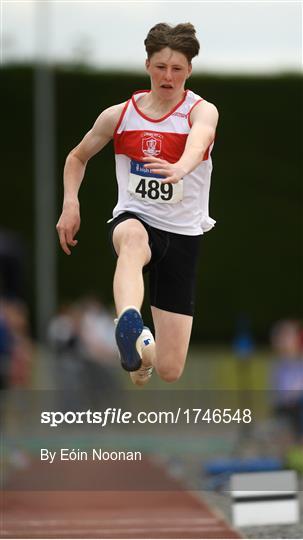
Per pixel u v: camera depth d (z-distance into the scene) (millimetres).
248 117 73375
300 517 24328
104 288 71875
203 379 52031
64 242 16719
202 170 16172
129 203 16297
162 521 23375
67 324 48000
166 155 15992
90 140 16516
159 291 16516
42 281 60312
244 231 73812
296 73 73312
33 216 72500
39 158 61375
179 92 16062
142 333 15320
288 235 73875
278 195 73812
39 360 53250
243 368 51594
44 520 23422
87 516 24094
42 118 61469
